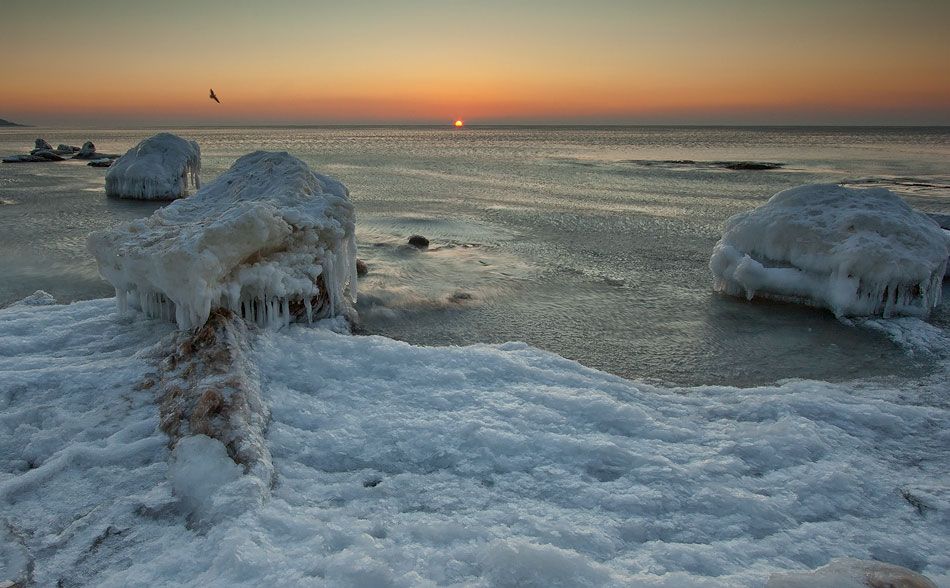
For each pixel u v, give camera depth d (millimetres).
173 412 5922
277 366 7402
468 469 5605
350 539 4406
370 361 7809
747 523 4941
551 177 38031
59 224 19281
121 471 5254
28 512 4758
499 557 4113
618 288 12938
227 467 5117
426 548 4398
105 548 4348
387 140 119188
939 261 10898
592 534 4648
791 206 12211
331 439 5961
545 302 11883
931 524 5035
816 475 5637
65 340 8016
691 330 10367
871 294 10867
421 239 16562
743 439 6285
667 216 22734
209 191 10891
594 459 5777
